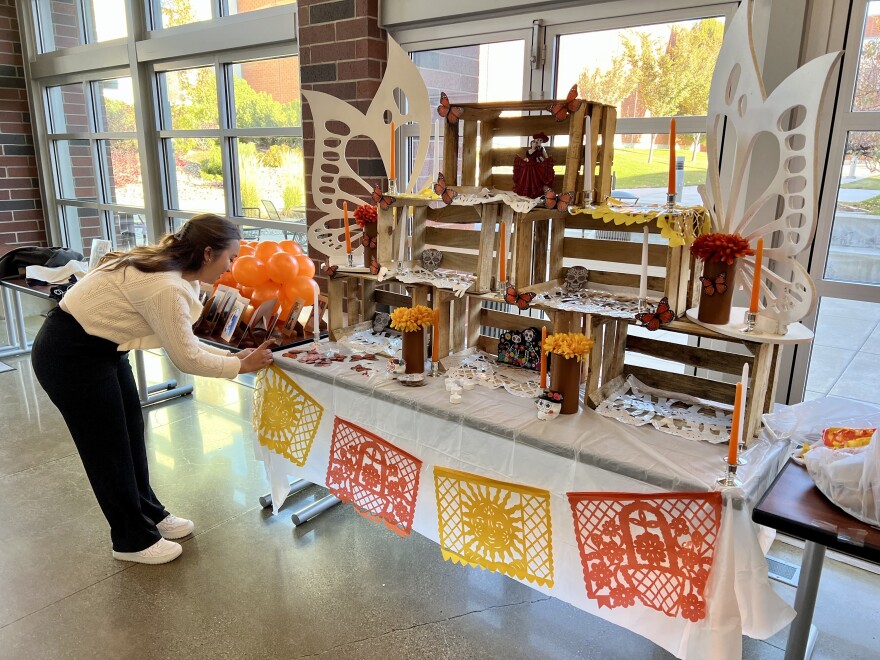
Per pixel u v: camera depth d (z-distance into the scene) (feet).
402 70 7.15
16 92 16.94
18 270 12.25
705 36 7.13
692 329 5.26
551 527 5.35
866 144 6.53
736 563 4.48
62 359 6.21
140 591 6.75
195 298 6.41
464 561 5.98
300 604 6.58
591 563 5.08
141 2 13.80
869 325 6.87
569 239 6.31
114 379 6.58
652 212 5.29
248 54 11.96
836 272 6.98
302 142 11.34
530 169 5.88
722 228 5.39
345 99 9.61
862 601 6.64
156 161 14.61
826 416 5.52
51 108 17.12
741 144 5.09
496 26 8.60
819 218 6.89
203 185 13.85
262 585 6.87
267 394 7.41
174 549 7.28
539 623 6.37
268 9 11.50
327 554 7.45
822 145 6.72
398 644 6.04
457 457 5.82
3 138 16.85
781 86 4.73
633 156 7.92
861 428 4.84
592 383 5.77
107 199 16.43
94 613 6.41
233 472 9.29
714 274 5.17
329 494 8.72
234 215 13.34
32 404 11.70
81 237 17.54
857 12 6.30
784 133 4.80
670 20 7.31
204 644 6.01
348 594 6.75
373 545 7.64
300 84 10.14
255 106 12.31
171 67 13.51
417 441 6.09
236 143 12.88
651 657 5.93
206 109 13.26
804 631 5.01
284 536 7.78
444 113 6.21
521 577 5.63
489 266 6.34
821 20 6.47
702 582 4.53
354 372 6.79
